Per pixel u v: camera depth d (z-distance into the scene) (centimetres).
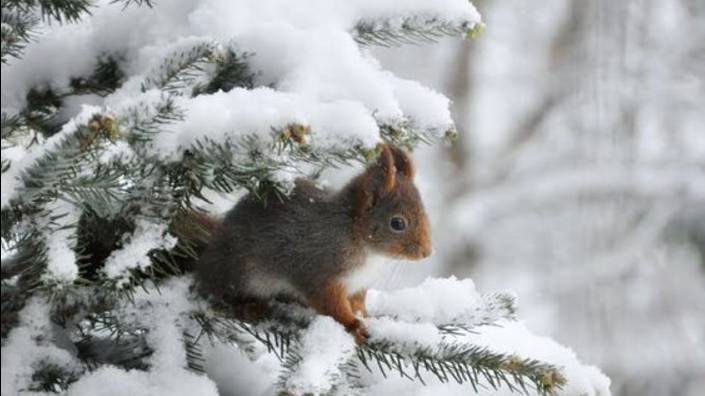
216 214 486
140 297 475
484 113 907
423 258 485
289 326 479
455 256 812
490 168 866
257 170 468
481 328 486
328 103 470
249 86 475
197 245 482
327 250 483
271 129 467
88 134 462
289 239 482
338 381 473
